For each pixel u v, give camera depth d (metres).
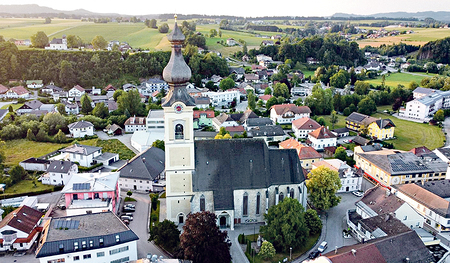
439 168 137.50
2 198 125.06
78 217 91.75
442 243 95.31
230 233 103.50
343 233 105.06
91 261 83.75
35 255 87.62
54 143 185.88
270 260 93.06
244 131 183.88
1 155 153.50
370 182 141.75
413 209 103.31
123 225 89.62
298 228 95.31
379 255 79.75
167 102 96.44
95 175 116.50
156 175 132.25
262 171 106.62
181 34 90.94
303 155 151.88
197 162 104.31
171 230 94.06
